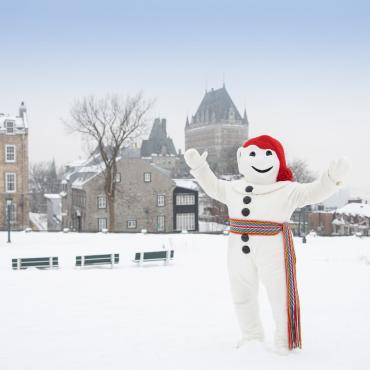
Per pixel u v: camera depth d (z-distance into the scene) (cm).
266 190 528
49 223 7425
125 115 3984
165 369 471
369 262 1485
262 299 855
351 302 813
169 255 1630
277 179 548
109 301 856
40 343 586
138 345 567
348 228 5619
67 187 6250
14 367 496
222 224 6266
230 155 7050
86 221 5022
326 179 490
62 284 1066
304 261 1534
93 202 5034
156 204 5309
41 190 10488
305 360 488
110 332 633
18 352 549
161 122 15950
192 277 1180
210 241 2534
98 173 5025
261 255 518
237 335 604
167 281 1108
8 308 799
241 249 531
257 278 541
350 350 527
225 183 572
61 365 498
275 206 519
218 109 18662
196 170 566
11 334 630
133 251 2197
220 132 18350
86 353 539
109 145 4066
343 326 642
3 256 2052
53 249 2322
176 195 5431
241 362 484
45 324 684
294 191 518
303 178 5897
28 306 815
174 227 5419
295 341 515
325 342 561
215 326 658
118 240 2717
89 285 1048
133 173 5212
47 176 10906
